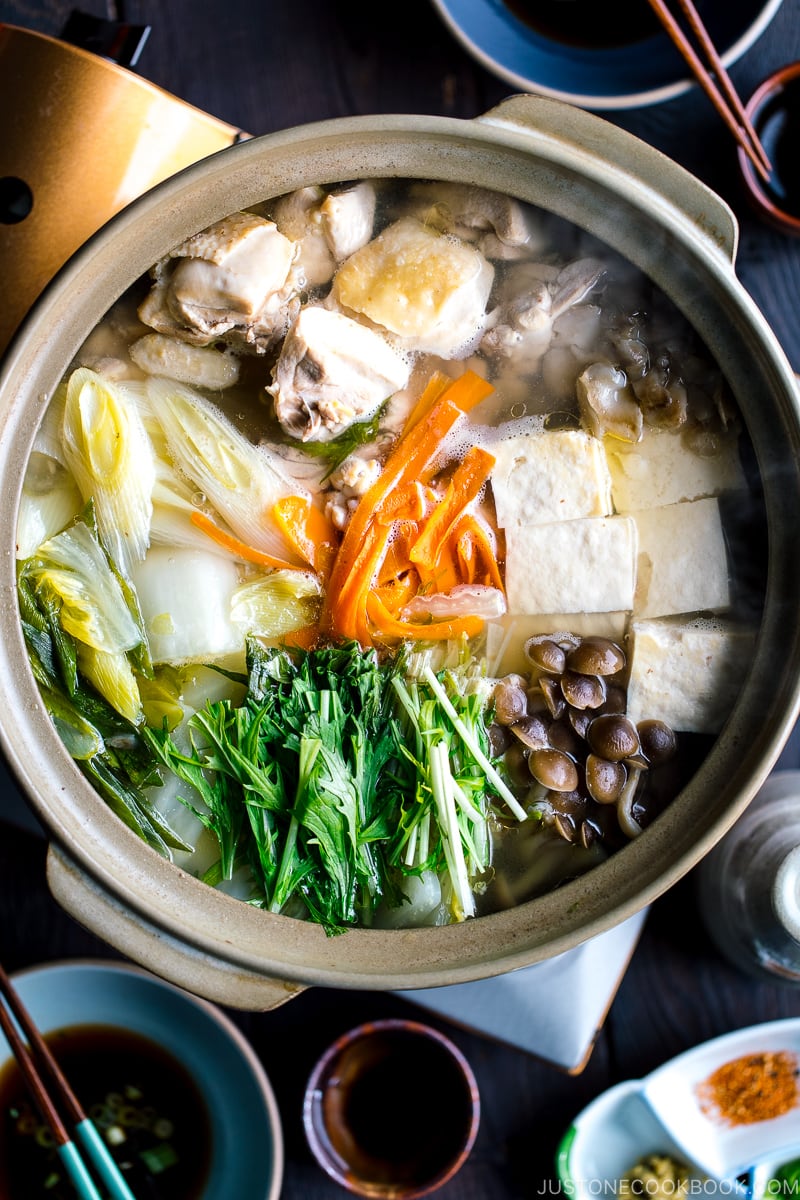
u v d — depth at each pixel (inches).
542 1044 26.6
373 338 22.7
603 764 22.8
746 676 22.3
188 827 22.9
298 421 22.8
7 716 21.4
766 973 26.6
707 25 26.0
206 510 23.4
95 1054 27.5
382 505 23.4
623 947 27.0
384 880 23.1
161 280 22.0
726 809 21.5
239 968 21.6
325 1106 27.4
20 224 23.9
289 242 22.0
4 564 21.5
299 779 22.4
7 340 24.0
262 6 27.0
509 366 23.2
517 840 23.2
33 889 27.6
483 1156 27.8
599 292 22.7
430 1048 27.3
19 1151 27.6
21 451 21.5
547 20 26.5
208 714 22.6
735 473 22.7
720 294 21.6
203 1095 27.3
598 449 23.1
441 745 22.8
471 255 22.5
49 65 23.8
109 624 22.8
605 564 23.2
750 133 24.9
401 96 27.1
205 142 24.4
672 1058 27.6
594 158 21.6
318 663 23.2
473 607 23.4
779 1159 27.0
